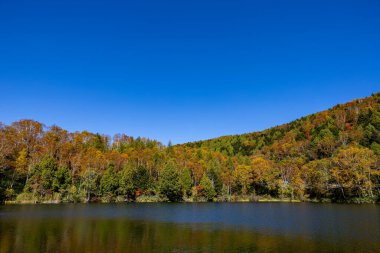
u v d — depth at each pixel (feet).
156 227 141.90
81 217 180.75
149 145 629.51
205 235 119.85
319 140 491.31
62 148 424.46
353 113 595.47
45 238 108.88
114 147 585.63
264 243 103.71
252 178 445.78
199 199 416.05
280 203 344.90
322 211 218.18
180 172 443.73
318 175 362.74
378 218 167.22
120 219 174.60
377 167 309.63
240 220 170.40
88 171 375.25
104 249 93.09
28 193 315.58
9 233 117.91
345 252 90.02
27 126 410.52
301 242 104.73
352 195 329.93
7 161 331.36
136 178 410.52
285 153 549.95
